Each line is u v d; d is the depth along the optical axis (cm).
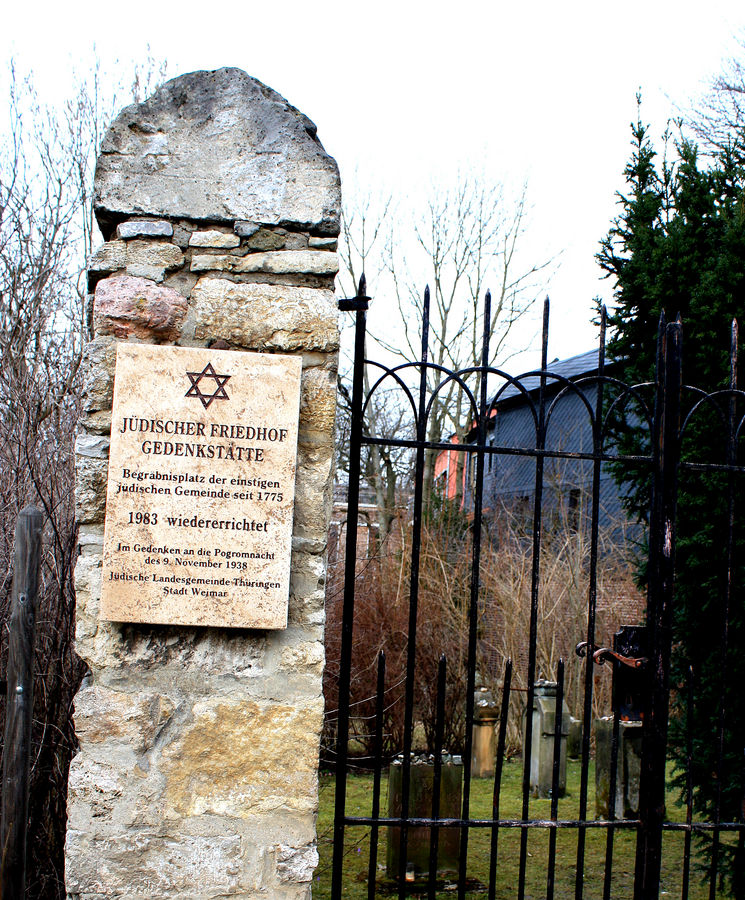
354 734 850
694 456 428
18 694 287
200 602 264
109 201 278
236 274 281
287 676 271
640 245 465
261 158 283
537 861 549
